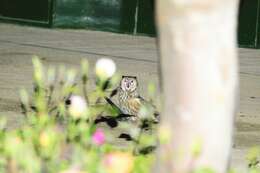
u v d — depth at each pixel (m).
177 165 7.62
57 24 36.84
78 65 25.28
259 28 36.94
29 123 10.05
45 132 7.16
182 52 7.55
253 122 17.83
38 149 7.17
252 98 21.94
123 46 32.62
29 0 36.81
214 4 7.48
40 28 36.72
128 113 14.64
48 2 36.75
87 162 6.93
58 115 11.02
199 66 7.52
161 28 7.73
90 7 37.38
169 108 7.68
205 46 7.51
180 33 7.55
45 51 28.38
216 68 7.54
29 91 19.22
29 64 24.75
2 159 7.46
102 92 10.15
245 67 29.47
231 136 7.77
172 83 7.64
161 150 7.77
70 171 6.64
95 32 37.03
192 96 7.55
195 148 7.27
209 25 7.50
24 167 6.69
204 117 7.55
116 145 12.64
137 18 37.44
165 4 7.61
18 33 33.78
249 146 14.70
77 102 7.67
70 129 7.87
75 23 37.25
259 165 11.97
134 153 9.34
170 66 7.65
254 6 36.88
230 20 7.61
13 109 16.55
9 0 37.06
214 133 7.58
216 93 7.54
